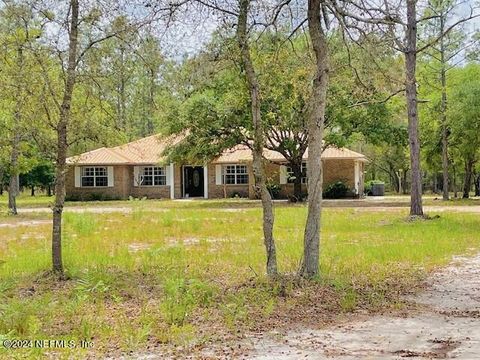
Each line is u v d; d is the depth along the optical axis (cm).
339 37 1038
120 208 3219
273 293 870
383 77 1022
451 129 3562
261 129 966
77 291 851
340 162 4112
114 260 1202
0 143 2417
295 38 1033
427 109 3797
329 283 945
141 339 634
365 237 1644
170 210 2900
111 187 4303
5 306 751
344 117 2989
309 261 968
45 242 1510
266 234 970
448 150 3944
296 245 1407
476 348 612
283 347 618
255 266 1117
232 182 4288
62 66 1016
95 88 1045
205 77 973
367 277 1018
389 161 5694
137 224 2088
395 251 1314
